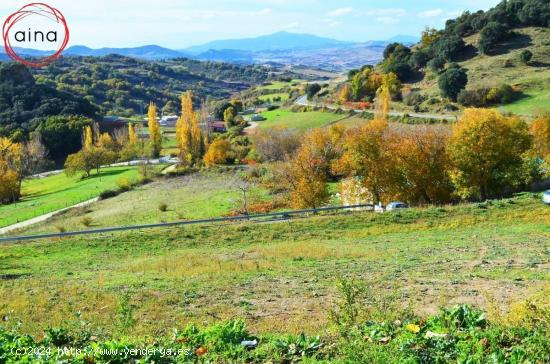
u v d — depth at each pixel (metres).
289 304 17.47
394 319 10.78
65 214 67.25
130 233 38.94
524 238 29.23
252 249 32.09
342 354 9.23
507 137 46.78
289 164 56.59
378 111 107.38
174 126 162.00
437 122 92.94
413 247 29.05
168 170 94.38
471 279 19.33
